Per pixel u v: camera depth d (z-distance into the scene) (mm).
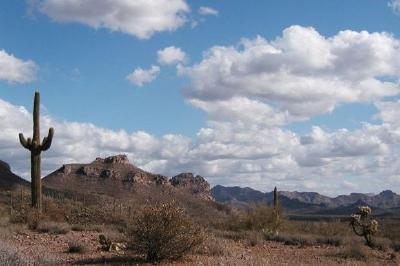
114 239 20469
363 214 25172
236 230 32562
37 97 31031
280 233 28594
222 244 18672
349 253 19484
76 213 33812
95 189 113062
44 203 33750
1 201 41000
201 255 16938
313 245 24219
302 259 17891
